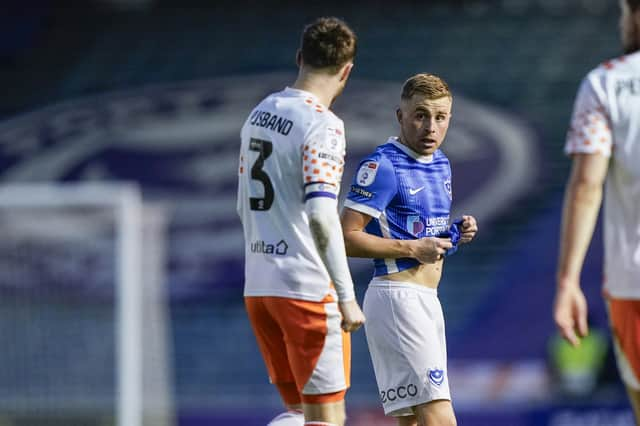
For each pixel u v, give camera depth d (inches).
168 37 2945.4
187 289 2135.8
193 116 2551.7
